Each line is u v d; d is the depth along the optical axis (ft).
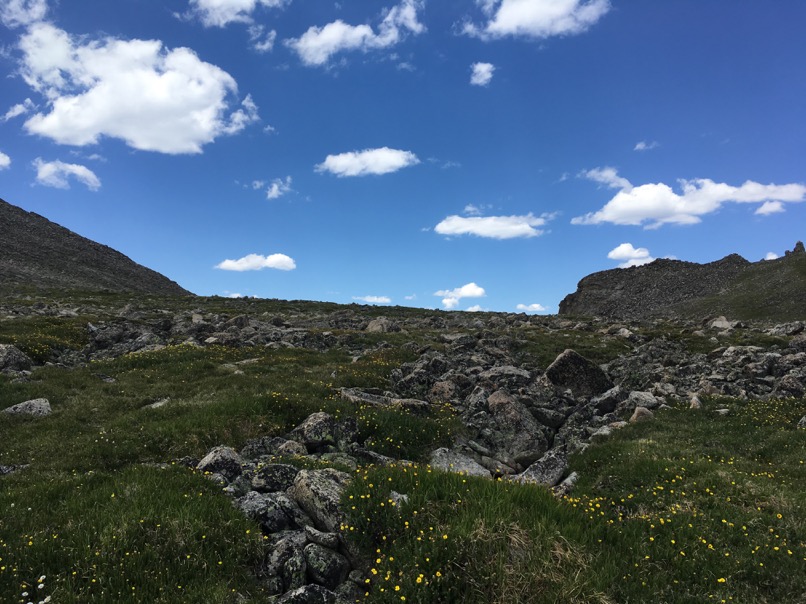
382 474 35.53
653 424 65.16
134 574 27.09
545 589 25.81
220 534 30.60
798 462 49.90
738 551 30.37
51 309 161.68
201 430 54.49
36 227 440.86
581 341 132.98
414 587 26.30
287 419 60.64
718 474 42.14
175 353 95.45
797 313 411.13
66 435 54.49
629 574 28.02
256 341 120.37
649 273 636.07
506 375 86.99
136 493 34.50
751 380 85.15
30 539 28.66
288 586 28.89
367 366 96.27
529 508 31.83
